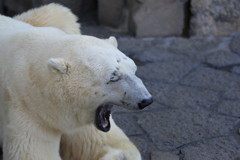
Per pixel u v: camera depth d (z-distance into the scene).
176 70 7.55
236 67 7.68
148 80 7.21
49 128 4.28
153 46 8.46
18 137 4.21
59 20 5.42
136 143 5.57
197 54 8.16
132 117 6.14
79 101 4.00
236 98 6.69
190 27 8.89
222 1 8.70
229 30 8.90
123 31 8.95
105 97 4.00
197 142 5.62
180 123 6.02
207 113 6.27
